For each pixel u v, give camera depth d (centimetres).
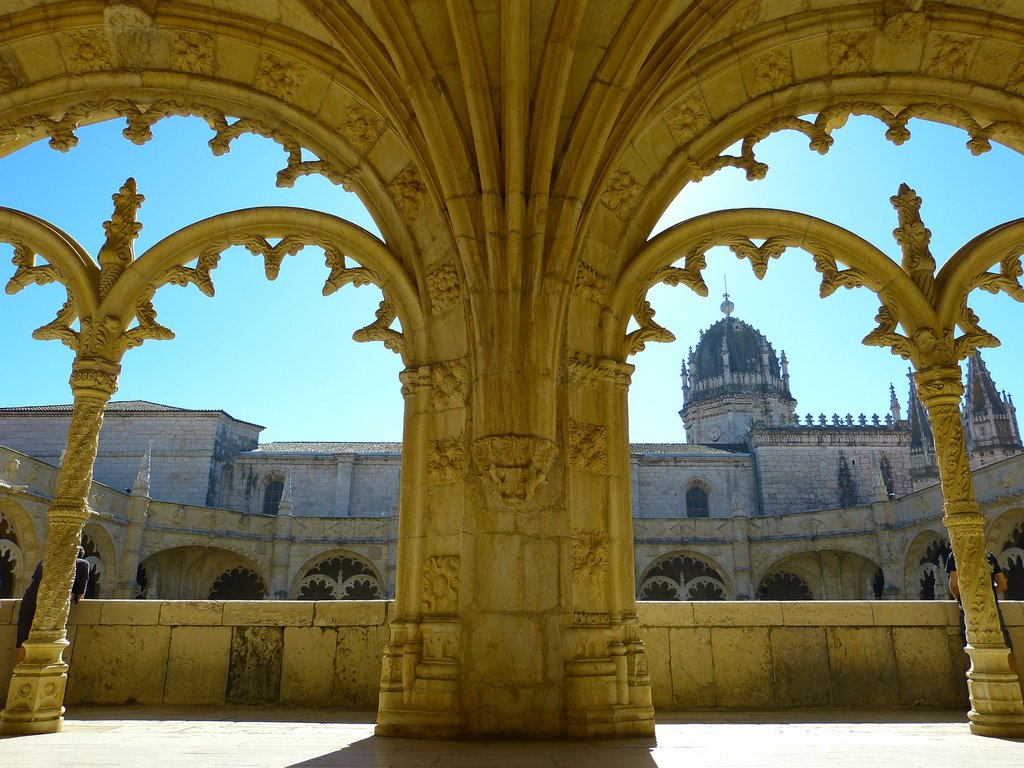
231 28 779
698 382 6122
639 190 812
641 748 541
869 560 3591
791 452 4678
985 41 803
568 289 682
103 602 856
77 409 740
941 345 771
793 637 850
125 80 818
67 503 709
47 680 656
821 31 788
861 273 812
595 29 686
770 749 538
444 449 693
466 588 632
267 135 841
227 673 842
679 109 802
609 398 736
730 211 800
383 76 712
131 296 782
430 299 758
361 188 833
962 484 731
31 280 782
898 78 832
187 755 492
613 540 689
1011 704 637
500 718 598
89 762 460
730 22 755
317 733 627
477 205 684
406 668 632
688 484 4634
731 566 3666
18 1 756
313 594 3909
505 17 628
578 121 691
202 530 3425
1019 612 832
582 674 616
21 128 816
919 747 553
